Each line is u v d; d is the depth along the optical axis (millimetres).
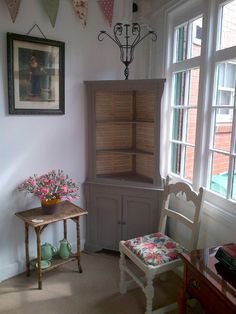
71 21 2436
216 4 1989
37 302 2074
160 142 2439
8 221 2320
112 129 2760
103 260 2639
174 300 2094
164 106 2592
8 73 2156
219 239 1989
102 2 2551
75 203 2697
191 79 2346
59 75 2418
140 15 2748
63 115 2510
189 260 1436
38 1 2250
